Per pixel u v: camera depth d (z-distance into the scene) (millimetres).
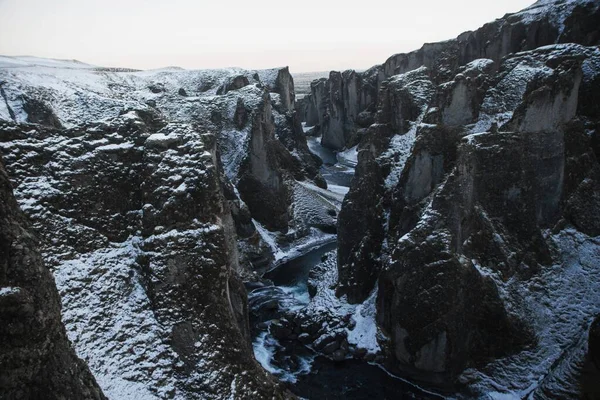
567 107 26828
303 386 24359
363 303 28609
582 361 20031
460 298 22391
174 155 19172
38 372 9375
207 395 16156
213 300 17734
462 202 23406
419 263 22734
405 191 27328
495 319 22953
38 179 18000
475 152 24297
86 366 11469
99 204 18766
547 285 24875
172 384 16219
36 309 9352
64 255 17391
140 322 17141
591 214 27609
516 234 25562
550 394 19875
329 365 25984
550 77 26312
